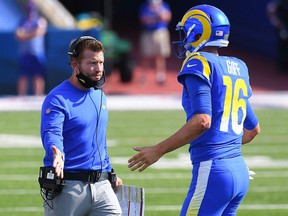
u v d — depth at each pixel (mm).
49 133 19594
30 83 74125
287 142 50469
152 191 35812
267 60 89688
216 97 19984
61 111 19891
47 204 19953
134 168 19625
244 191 20406
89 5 89438
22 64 72688
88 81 20047
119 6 95125
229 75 20266
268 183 37812
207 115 19406
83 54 20000
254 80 84438
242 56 90500
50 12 77812
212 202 19781
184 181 38125
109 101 72500
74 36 73312
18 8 76312
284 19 86125
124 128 56188
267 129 55875
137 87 80312
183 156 45312
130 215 20656
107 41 77750
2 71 74500
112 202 20219
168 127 56500
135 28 95125
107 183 20406
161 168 41562
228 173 19844
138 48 91312
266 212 31859
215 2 89375
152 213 31453
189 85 19750
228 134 20094
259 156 45438
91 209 20219
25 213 31453
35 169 41062
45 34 73188
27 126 57000
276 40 88750
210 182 19781
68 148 20047
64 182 19891
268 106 68750
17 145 48812
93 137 20266
